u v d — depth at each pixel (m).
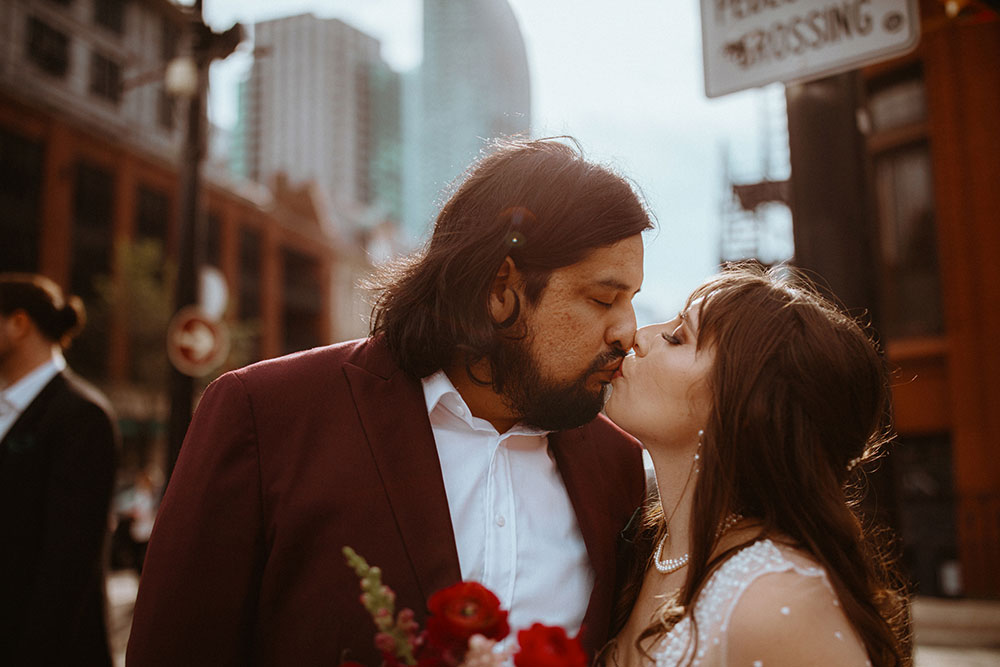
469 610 0.92
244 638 1.29
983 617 7.50
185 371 6.03
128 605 8.66
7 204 22.47
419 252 1.56
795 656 1.16
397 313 1.46
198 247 6.41
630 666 1.49
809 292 1.59
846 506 1.37
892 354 10.05
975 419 9.29
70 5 25.28
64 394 2.48
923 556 9.39
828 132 2.30
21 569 2.33
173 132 29.36
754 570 1.26
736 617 1.21
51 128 23.72
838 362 1.38
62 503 2.35
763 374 1.37
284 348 35.53
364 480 1.30
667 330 1.52
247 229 32.38
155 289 23.91
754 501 1.39
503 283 1.38
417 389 1.42
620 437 1.81
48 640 2.24
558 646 0.89
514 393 1.39
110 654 2.45
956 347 9.48
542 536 1.47
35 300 2.53
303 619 1.25
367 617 1.23
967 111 9.58
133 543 11.42
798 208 2.34
